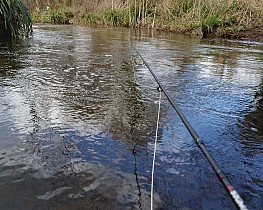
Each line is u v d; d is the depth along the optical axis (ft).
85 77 10.46
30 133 5.89
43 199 4.02
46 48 16.93
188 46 19.58
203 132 6.25
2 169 4.64
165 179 4.56
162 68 12.38
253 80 10.91
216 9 28.40
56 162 4.91
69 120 6.59
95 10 44.52
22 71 11.12
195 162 5.08
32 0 56.24
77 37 23.07
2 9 18.97
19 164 4.80
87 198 4.07
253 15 26.94
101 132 6.05
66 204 3.94
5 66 11.94
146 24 34.81
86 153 5.23
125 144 5.60
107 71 11.48
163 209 3.92
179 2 32.30
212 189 4.36
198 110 7.54
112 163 4.95
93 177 4.55
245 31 26.11
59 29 30.60
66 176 4.54
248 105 8.09
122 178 4.55
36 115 6.79
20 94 8.28
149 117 6.93
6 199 4.00
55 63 12.75
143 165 4.92
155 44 20.07
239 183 4.54
